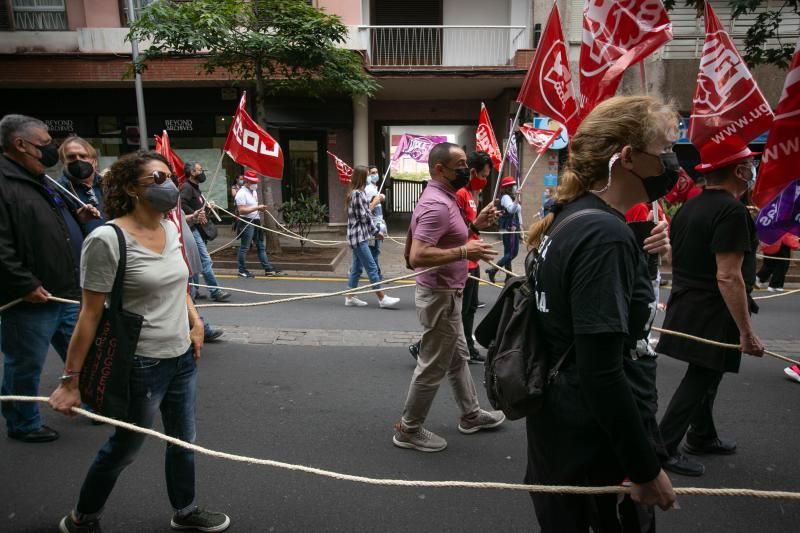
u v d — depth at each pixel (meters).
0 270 3.14
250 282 9.19
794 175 2.83
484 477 3.27
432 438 3.60
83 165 3.86
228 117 15.22
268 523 2.80
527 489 1.76
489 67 13.66
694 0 8.17
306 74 11.15
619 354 1.47
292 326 6.41
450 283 3.33
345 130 15.40
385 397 4.40
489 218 3.56
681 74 12.85
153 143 15.24
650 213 2.95
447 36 15.63
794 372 4.84
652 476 1.52
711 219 3.05
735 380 4.88
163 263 2.37
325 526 2.79
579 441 1.68
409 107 16.58
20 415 3.51
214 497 3.03
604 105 1.69
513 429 3.89
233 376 4.81
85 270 2.20
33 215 3.28
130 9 12.06
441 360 3.41
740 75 3.19
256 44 9.95
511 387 1.72
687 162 13.27
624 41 3.15
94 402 2.25
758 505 3.01
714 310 3.15
